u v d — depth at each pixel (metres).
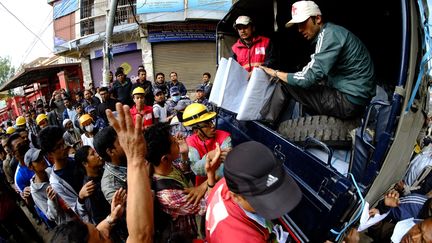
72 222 1.13
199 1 9.98
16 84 15.82
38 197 2.44
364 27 2.89
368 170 1.60
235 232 0.98
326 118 2.11
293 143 2.03
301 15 2.05
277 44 3.75
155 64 10.80
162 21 10.06
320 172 1.70
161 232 1.45
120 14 11.02
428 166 2.40
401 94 1.54
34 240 3.48
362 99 1.95
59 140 2.11
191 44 10.81
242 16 3.04
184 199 1.53
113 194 1.68
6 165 4.16
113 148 1.66
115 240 1.62
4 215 3.06
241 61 3.31
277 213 0.88
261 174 0.89
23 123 5.49
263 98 2.41
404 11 1.59
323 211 1.63
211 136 2.38
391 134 1.55
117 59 11.24
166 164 1.56
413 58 1.60
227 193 1.12
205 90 6.34
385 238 2.26
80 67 13.86
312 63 1.95
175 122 3.87
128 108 1.01
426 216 1.80
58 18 12.46
